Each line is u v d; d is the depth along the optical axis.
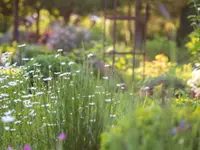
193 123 3.12
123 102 4.62
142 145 2.86
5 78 4.82
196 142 3.04
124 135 2.95
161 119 3.01
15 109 4.75
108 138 3.10
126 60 12.09
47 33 16.28
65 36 15.36
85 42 15.01
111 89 4.70
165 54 13.27
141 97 4.73
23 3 17.58
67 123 4.28
